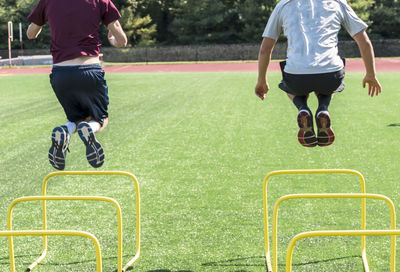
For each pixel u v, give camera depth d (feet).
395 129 36.24
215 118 42.60
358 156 28.43
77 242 16.65
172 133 36.35
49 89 71.26
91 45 13.19
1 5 182.70
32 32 13.92
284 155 29.07
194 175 25.04
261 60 13.17
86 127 12.52
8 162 28.58
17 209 20.18
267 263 14.12
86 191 22.63
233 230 17.47
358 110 45.60
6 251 15.97
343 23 12.82
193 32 194.39
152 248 15.99
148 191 22.48
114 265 14.83
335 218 18.49
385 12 177.37
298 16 12.34
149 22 193.57
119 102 54.44
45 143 33.81
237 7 188.34
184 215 19.15
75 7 13.06
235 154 29.50
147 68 128.77
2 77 96.27
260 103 51.42
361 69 104.99
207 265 14.65
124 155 29.68
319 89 12.37
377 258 14.96
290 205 20.11
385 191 21.74
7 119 44.32
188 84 75.46
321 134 12.82
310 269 14.28
